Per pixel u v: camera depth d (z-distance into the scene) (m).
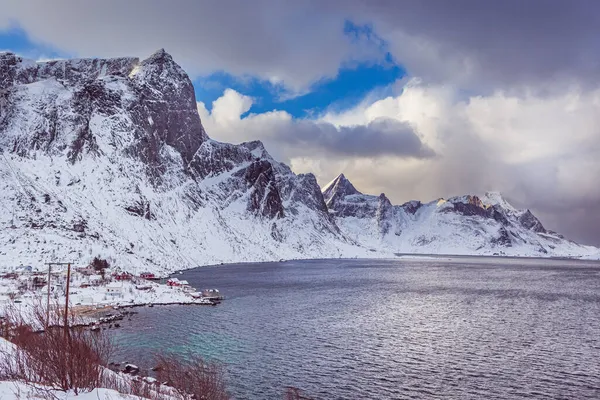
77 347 22.75
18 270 118.19
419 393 47.78
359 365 57.47
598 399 46.84
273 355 60.88
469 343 71.25
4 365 22.78
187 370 45.47
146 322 80.56
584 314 103.69
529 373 55.41
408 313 101.25
